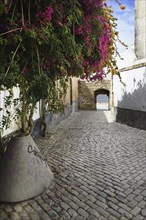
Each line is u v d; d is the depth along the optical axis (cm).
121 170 379
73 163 421
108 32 263
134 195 287
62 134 735
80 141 622
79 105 1970
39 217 236
